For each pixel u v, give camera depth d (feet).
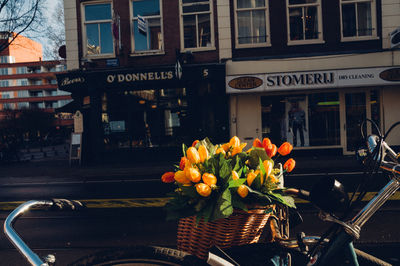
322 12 43.65
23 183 34.50
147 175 35.60
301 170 33.32
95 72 44.75
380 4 42.75
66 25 47.32
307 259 4.75
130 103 46.93
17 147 64.28
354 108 44.01
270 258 4.47
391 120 43.19
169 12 45.80
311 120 44.42
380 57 41.96
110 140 47.26
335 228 4.64
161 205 20.84
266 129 44.86
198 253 4.32
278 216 5.07
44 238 15.12
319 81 41.81
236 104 44.88
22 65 272.10
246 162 4.66
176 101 46.21
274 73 42.42
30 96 273.95
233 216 4.17
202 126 45.57
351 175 29.09
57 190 29.01
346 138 44.04
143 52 46.09
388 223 14.94
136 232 15.62
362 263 4.78
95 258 3.80
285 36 44.01
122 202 22.24
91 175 36.73
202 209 4.07
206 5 45.32
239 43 44.88
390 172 4.69
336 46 43.50
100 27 47.19
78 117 49.39
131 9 46.34
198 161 4.28
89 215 18.98
